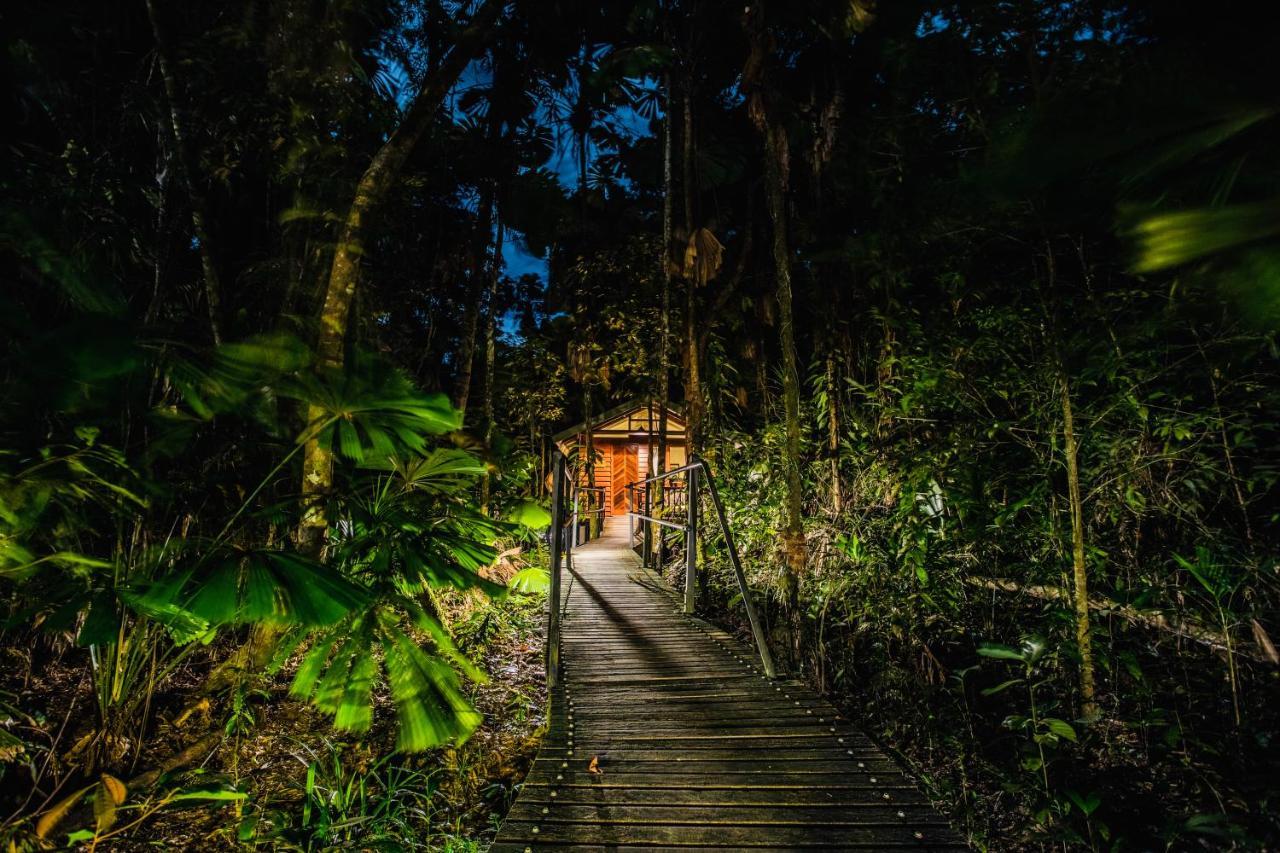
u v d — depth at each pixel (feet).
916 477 10.35
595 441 48.83
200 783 8.13
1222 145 1.71
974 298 10.39
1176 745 8.30
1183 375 8.39
